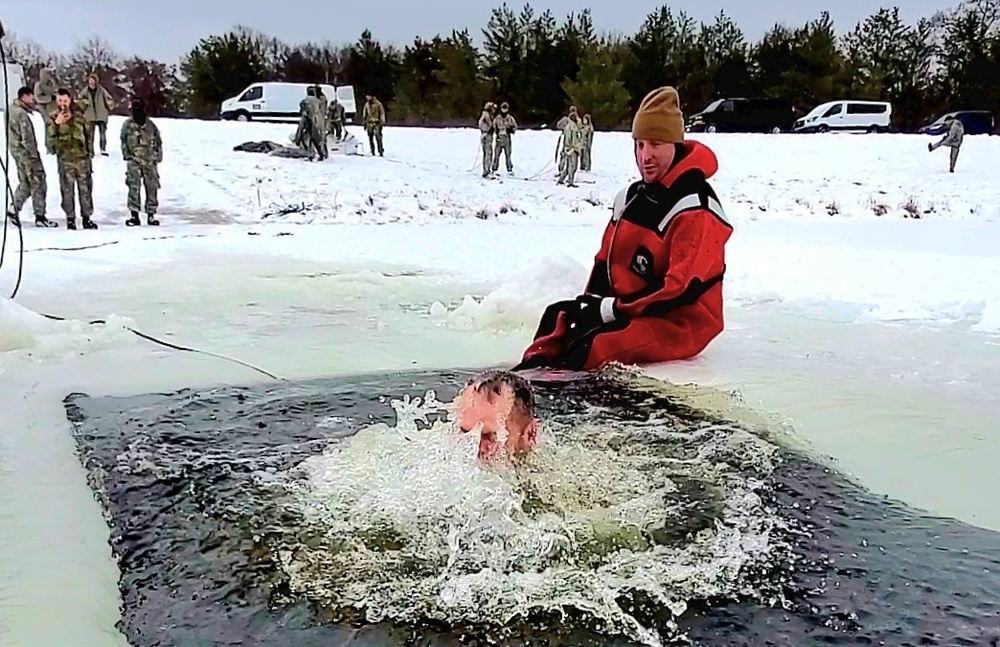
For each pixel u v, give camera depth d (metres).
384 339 6.23
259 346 5.97
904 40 51.72
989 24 49.81
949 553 2.99
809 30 50.19
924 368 5.49
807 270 8.93
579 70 46.19
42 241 11.31
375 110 25.56
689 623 2.51
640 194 5.93
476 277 9.28
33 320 5.92
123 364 5.38
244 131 29.44
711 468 3.67
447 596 2.63
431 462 3.39
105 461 3.75
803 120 39.78
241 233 13.14
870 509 3.34
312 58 58.00
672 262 5.69
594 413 4.45
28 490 3.46
